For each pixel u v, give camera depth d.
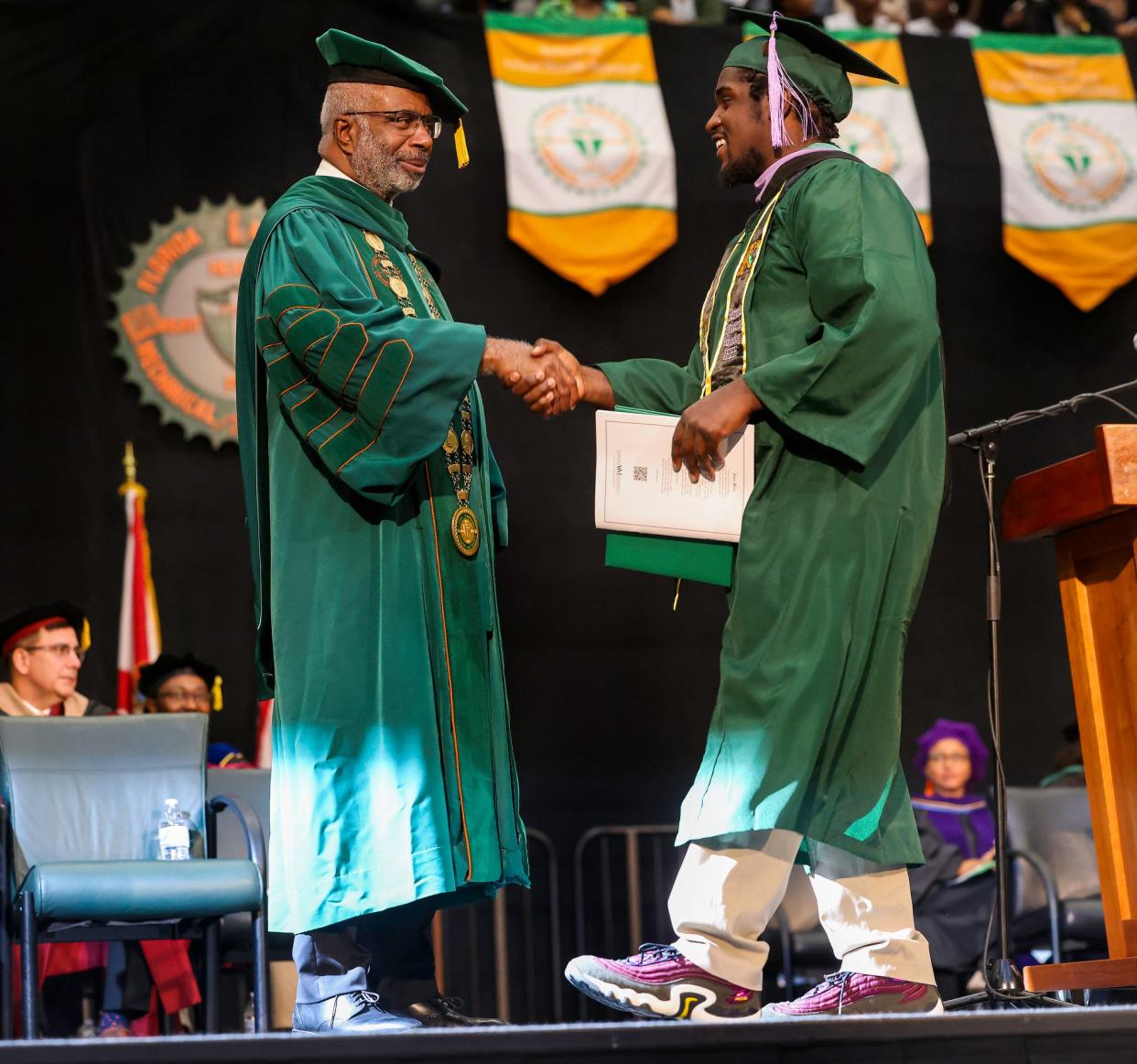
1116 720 4.05
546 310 10.39
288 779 4.00
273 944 6.60
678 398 4.38
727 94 4.26
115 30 10.37
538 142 10.14
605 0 10.95
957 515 10.92
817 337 3.94
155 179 10.38
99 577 10.17
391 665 4.03
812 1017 3.00
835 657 3.77
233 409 10.40
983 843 8.45
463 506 4.26
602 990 3.71
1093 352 10.94
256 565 4.30
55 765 6.25
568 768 10.41
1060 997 4.48
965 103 10.59
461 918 9.88
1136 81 10.82
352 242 4.28
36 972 5.26
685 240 10.48
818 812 3.76
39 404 10.24
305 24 10.47
